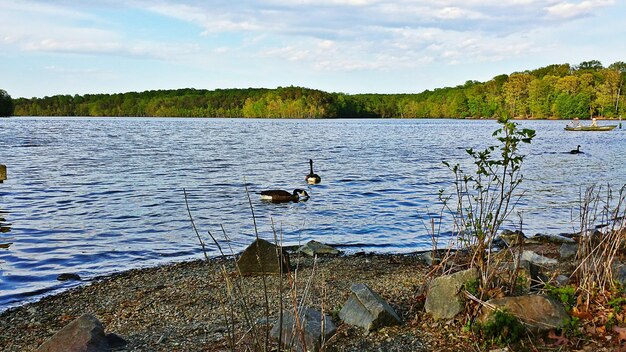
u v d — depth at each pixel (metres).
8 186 19.95
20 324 7.03
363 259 10.34
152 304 7.55
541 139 55.56
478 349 5.05
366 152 38.53
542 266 8.16
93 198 17.59
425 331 5.59
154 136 58.22
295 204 17.09
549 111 117.94
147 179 22.39
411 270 9.21
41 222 13.92
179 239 12.42
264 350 4.62
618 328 5.07
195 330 6.21
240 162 30.12
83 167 26.48
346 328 5.81
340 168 27.59
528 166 28.66
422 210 15.98
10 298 8.30
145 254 11.13
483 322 5.29
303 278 8.59
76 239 12.28
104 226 13.59
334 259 10.32
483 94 140.38
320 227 13.85
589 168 27.70
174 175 23.83
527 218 14.86
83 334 5.59
